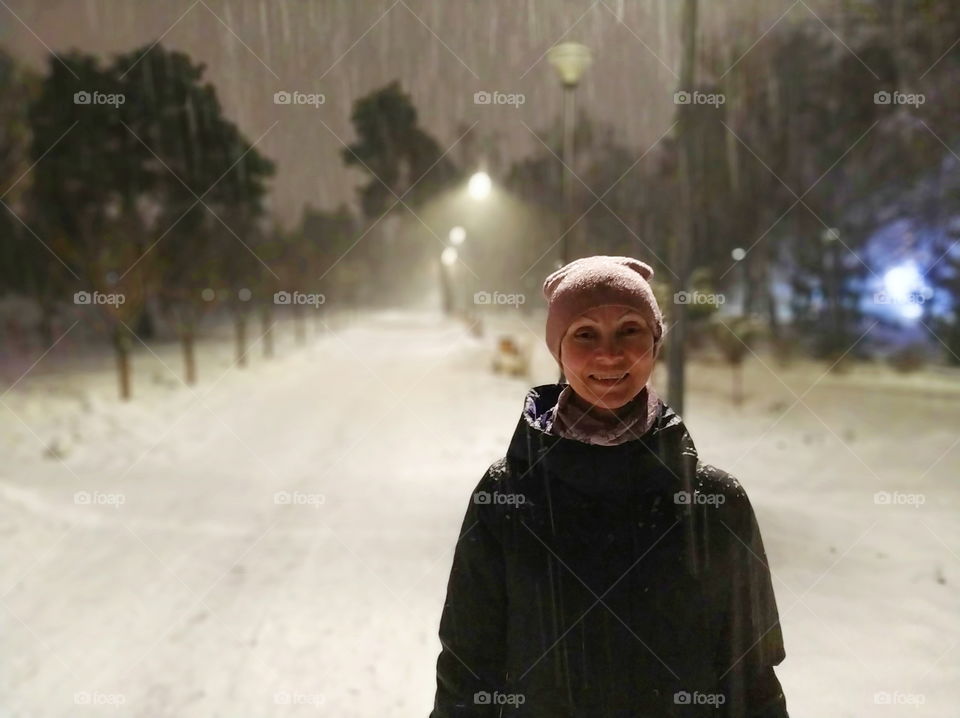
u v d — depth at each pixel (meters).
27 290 16.80
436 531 5.26
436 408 10.86
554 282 1.46
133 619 3.93
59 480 7.13
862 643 3.03
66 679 3.31
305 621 3.82
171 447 8.65
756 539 1.35
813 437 8.30
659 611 1.28
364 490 6.52
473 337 22.73
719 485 1.32
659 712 1.29
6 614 4.02
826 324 18.39
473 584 1.39
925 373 13.85
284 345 23.47
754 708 1.40
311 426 9.92
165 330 26.31
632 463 1.29
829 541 4.37
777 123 14.54
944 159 14.07
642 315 1.31
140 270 11.73
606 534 1.29
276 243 19.73
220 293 15.69
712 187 12.21
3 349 18.77
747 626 1.35
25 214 12.40
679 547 1.28
